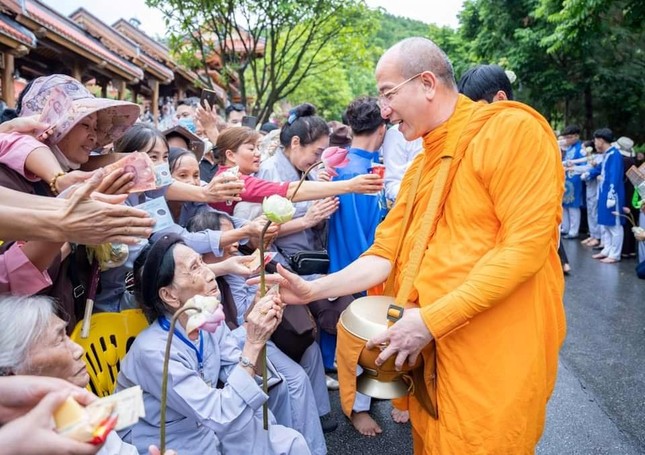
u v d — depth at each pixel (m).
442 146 1.81
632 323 4.90
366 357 1.78
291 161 3.33
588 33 11.02
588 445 2.89
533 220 1.59
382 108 1.86
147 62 10.95
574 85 14.98
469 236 1.71
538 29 14.65
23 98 1.98
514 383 1.67
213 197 2.58
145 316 2.02
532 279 1.71
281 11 9.58
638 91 14.67
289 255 3.08
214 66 12.71
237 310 2.68
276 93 10.74
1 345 1.31
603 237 8.12
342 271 2.07
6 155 1.72
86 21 10.75
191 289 1.89
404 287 1.78
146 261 1.89
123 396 0.94
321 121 3.28
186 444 1.87
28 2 7.36
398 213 2.06
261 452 1.91
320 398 2.96
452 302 1.60
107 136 2.07
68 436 0.87
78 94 1.91
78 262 1.97
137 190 1.50
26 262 1.56
